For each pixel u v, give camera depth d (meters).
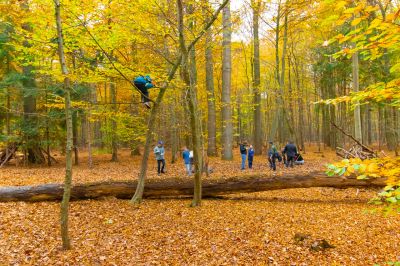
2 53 15.41
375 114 38.19
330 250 5.73
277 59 17.70
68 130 5.58
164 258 5.48
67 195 5.66
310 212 8.06
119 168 17.31
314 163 17.98
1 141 17.12
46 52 7.79
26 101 17.67
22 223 6.93
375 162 2.73
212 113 21.08
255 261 5.37
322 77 25.66
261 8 15.84
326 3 2.55
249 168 16.00
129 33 7.75
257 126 23.12
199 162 8.59
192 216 7.75
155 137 21.86
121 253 5.65
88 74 7.84
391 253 5.57
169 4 8.04
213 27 9.59
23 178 12.79
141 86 7.93
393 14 2.24
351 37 2.61
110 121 20.14
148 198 9.48
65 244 5.69
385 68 17.73
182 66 7.80
